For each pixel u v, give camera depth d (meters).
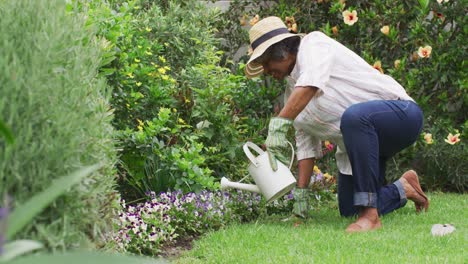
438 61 6.58
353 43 7.03
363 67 4.63
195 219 4.52
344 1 6.83
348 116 4.40
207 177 4.88
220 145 5.58
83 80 2.46
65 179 1.49
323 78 4.33
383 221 4.77
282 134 4.44
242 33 7.55
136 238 4.04
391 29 6.62
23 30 2.22
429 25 6.76
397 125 4.50
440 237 4.08
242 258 3.65
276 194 4.52
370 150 4.41
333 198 5.91
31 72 2.16
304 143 4.87
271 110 7.15
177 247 4.29
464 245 3.90
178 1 6.81
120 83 5.05
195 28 6.38
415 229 4.47
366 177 4.43
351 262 3.42
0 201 2.02
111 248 2.59
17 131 2.07
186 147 5.48
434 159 6.54
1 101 2.02
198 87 5.83
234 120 5.79
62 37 2.34
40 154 2.13
